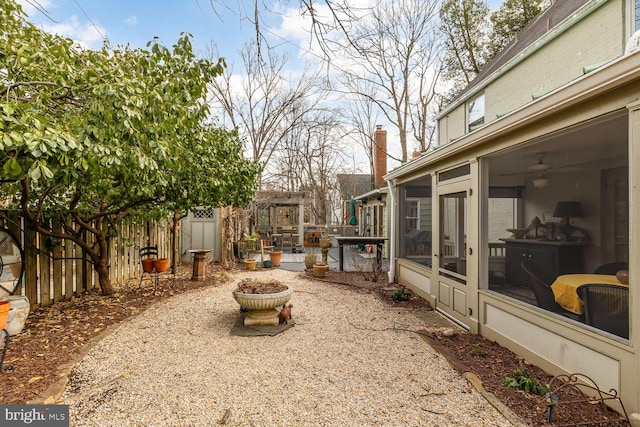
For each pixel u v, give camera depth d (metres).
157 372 2.87
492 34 12.95
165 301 5.37
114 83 2.88
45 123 2.41
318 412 2.29
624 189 3.84
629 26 4.41
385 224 12.29
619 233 3.90
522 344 3.20
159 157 3.54
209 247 10.35
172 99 3.46
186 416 2.23
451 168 4.56
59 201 5.14
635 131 2.13
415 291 6.02
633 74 2.00
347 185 24.59
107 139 2.96
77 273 5.57
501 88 6.93
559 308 3.25
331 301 5.55
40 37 3.24
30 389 2.52
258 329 3.98
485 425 2.13
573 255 4.43
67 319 4.29
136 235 7.32
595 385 2.29
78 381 2.69
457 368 2.95
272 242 13.65
